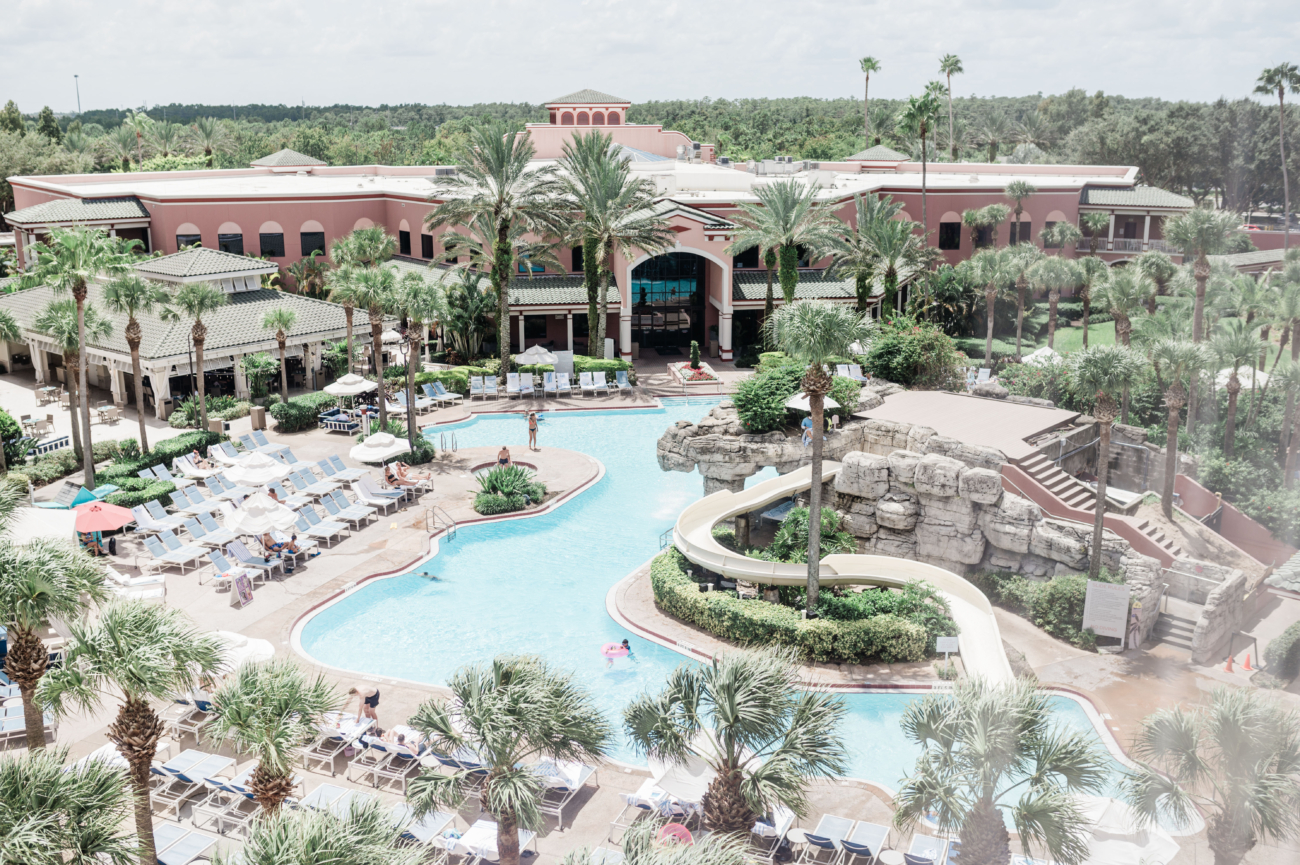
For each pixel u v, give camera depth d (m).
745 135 150.38
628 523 33.25
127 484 32.66
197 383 42.91
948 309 60.25
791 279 50.47
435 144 147.50
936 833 16.27
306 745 18.84
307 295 59.56
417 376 47.12
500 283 49.53
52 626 21.91
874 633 23.22
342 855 11.55
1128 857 14.38
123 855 12.34
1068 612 24.81
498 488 34.19
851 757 19.06
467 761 17.52
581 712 14.79
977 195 67.12
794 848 16.39
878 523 28.64
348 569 28.64
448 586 28.03
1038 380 40.62
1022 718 13.66
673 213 54.03
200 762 17.89
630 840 11.45
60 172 100.50
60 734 19.23
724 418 33.38
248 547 28.72
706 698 15.80
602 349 52.16
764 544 31.02
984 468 28.31
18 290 54.19
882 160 82.38
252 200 60.59
